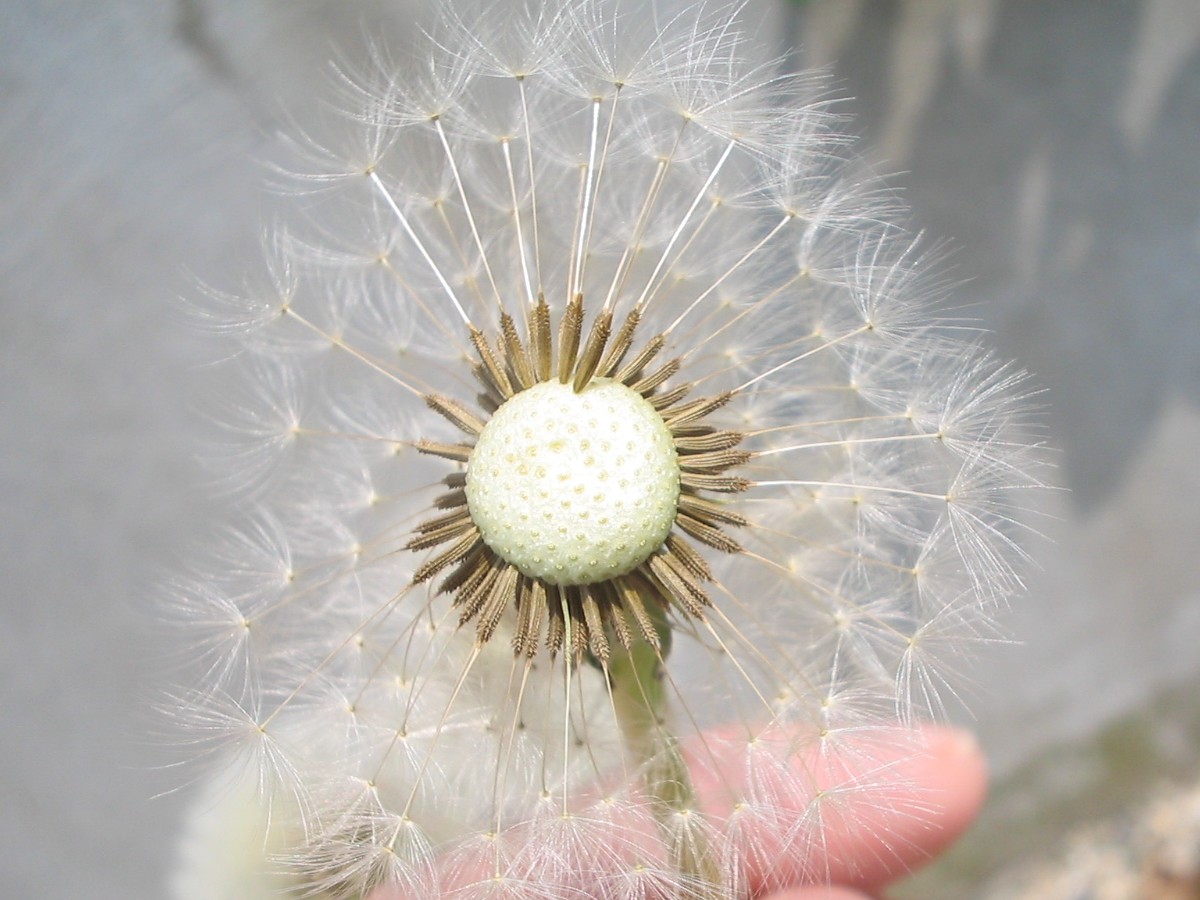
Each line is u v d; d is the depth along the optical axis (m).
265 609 0.07
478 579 0.06
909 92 0.12
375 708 0.07
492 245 0.07
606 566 0.06
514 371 0.06
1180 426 0.12
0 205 0.10
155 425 0.10
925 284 0.07
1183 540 0.12
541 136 0.07
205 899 0.08
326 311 0.07
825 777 0.06
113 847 0.10
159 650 0.10
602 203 0.07
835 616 0.07
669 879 0.06
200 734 0.07
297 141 0.10
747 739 0.07
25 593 0.10
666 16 0.09
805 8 0.11
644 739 0.06
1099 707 0.12
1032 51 0.12
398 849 0.06
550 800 0.06
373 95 0.07
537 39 0.07
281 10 0.10
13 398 0.10
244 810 0.08
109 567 0.10
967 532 0.07
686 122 0.07
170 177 0.10
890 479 0.07
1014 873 0.12
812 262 0.07
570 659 0.06
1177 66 0.12
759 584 0.07
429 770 0.07
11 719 0.10
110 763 0.10
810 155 0.07
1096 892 0.12
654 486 0.06
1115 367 0.12
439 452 0.06
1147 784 0.12
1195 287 0.12
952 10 0.12
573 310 0.06
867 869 0.09
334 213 0.08
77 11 0.10
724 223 0.07
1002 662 0.12
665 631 0.06
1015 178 0.12
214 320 0.07
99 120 0.10
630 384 0.06
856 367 0.07
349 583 0.07
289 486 0.07
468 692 0.07
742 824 0.06
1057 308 0.12
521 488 0.06
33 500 0.10
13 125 0.10
